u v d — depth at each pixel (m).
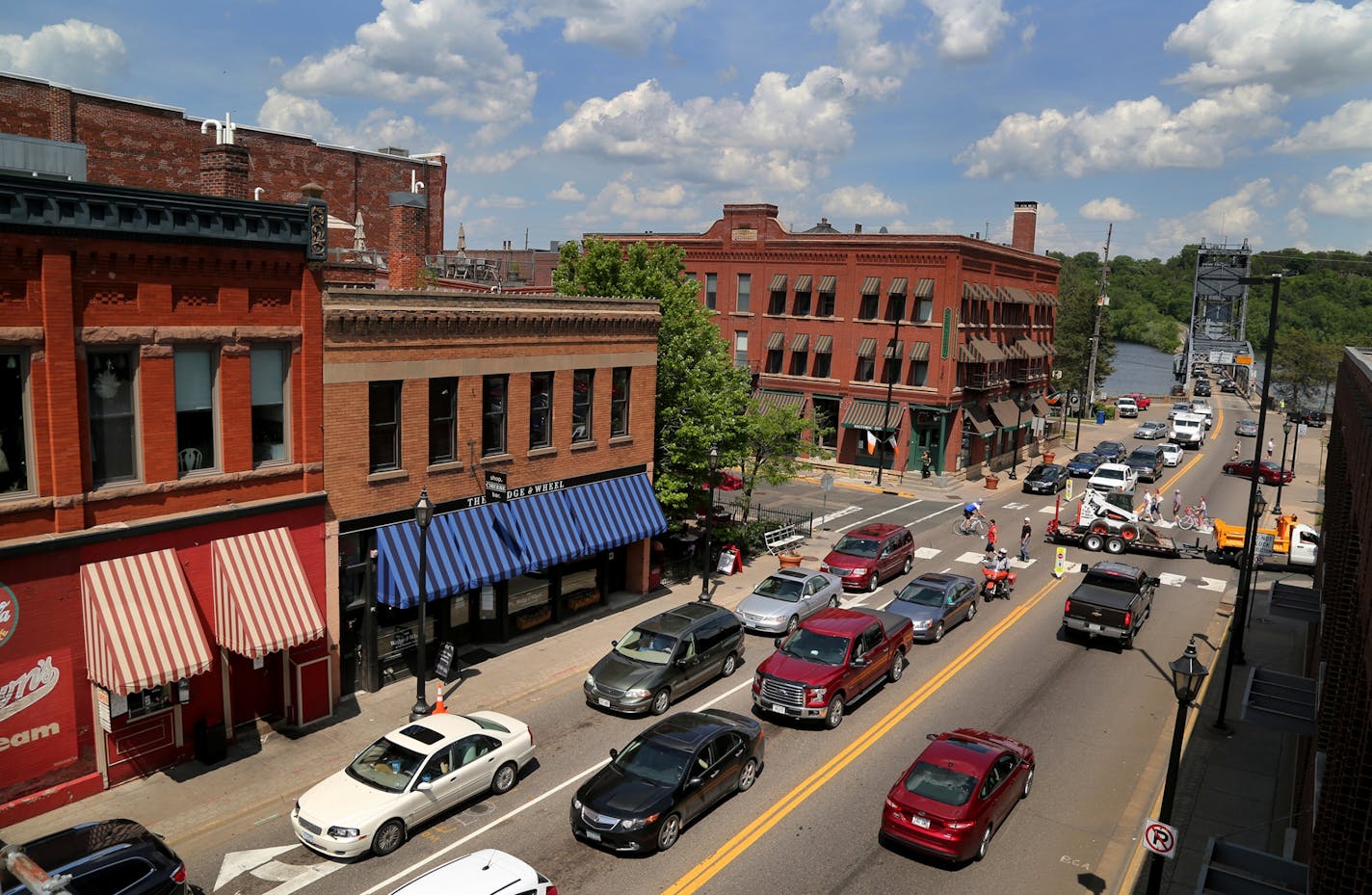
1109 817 16.86
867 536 33.41
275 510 18.66
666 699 20.84
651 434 29.50
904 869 14.77
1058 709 21.88
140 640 15.88
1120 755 19.50
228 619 17.41
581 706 20.91
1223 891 12.70
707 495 32.72
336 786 15.05
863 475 55.28
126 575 16.19
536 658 23.67
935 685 23.17
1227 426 89.94
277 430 19.06
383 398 21.02
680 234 61.72
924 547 38.69
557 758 18.23
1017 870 14.94
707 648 22.28
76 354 15.55
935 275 53.00
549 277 76.38
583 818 14.77
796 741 19.55
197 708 17.62
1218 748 20.05
